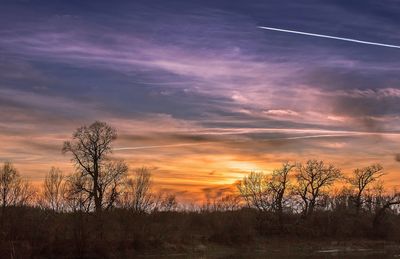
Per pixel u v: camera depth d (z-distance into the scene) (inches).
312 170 3949.3
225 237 3218.5
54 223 2642.7
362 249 3531.0
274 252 3186.5
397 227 4042.8
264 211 3759.8
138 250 2706.7
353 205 4126.5
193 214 3481.8
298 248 3422.7
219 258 2721.5
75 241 2511.1
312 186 3949.3
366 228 4013.3
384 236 3993.6
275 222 3730.3
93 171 3267.7
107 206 2871.6
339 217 3944.4
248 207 3759.8
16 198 2684.5
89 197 2883.9
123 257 2591.0
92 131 3572.8
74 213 2659.9
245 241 3326.8
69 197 2822.3
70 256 2471.7
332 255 3097.9
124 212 2807.6
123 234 2731.3
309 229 3745.1
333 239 3777.1
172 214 3255.4
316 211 3956.7
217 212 3513.8
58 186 2829.7
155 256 2677.2
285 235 3683.6
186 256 2731.3
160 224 2987.2
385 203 4092.0
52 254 2445.9
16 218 2588.6
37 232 2544.3
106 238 2645.2
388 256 3058.6
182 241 2987.2
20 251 2381.9
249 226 3467.0
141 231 2790.4
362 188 4136.3
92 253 2517.2
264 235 3634.4
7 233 2468.0
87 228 2596.0
